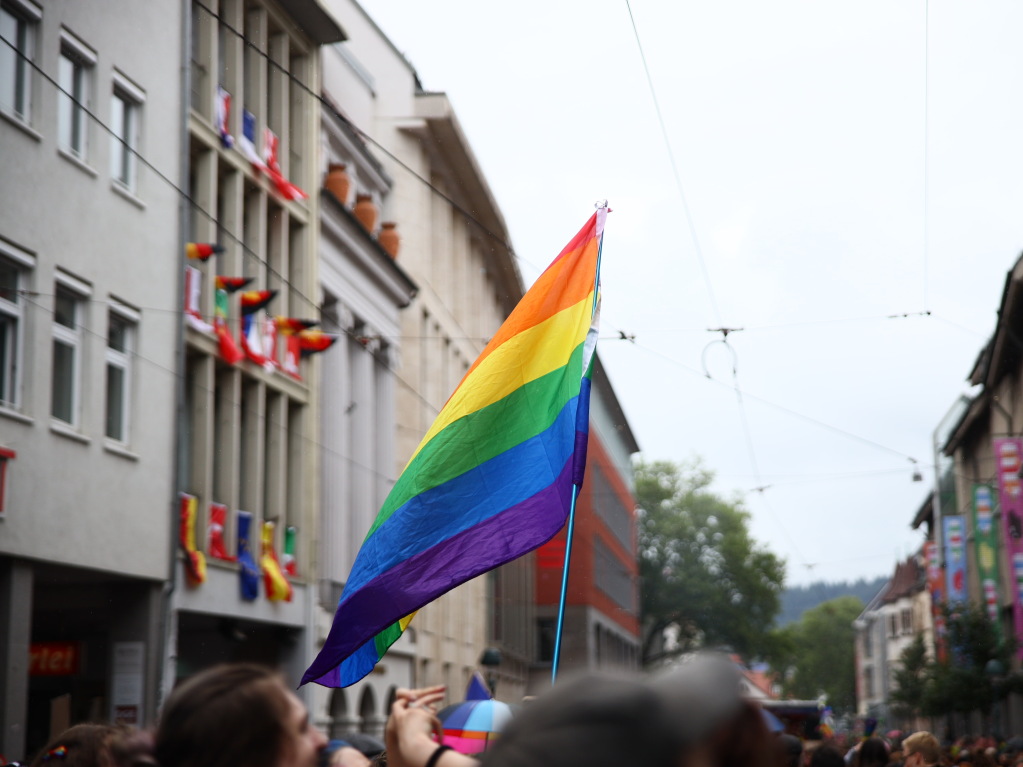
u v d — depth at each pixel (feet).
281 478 84.07
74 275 60.70
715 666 4.50
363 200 104.32
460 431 20.44
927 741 30.45
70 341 60.95
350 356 103.19
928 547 186.91
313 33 90.43
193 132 73.26
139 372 65.87
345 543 97.50
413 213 122.52
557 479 20.02
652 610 290.56
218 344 75.51
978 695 128.47
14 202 56.44
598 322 20.83
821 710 112.57
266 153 82.84
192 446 73.87
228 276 77.00
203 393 74.23
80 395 61.21
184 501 70.59
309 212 88.99
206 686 7.13
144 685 65.26
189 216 74.33
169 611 67.41
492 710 19.42
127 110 66.95
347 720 94.32
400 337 115.75
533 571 194.70
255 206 81.82
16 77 57.52
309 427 88.53
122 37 65.46
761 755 4.39
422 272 122.93
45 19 59.00
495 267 162.50
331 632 19.71
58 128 60.08
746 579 286.25
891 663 367.25
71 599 66.33
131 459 64.64
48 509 57.57
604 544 214.48
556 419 20.51
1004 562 144.46
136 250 66.03
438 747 9.34
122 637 65.77
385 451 110.52
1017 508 114.83
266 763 6.95
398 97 122.42
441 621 126.52
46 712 68.23
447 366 136.26
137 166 67.00
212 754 6.90
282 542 83.61
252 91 82.99
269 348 81.76
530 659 186.19
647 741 4.20
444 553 19.77
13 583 55.31
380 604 19.67
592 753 4.17
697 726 4.27
